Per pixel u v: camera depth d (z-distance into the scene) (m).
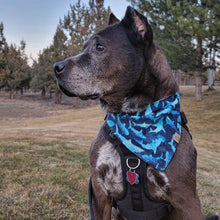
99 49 0.64
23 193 1.03
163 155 0.59
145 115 0.63
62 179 1.23
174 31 4.79
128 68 0.63
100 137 0.66
